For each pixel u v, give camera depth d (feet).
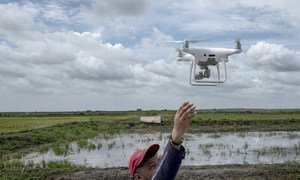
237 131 164.96
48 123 195.83
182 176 63.00
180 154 10.12
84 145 115.65
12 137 124.16
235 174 63.98
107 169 69.87
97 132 163.43
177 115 10.17
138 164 10.71
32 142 123.75
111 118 236.63
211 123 187.62
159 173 10.08
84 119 233.14
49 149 110.11
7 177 62.03
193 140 129.29
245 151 98.32
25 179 61.67
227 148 104.99
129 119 218.18
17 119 243.40
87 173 66.28
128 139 136.77
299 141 125.18
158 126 186.19
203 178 62.23
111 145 116.78
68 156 96.07
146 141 129.59
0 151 103.65
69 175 64.90
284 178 61.31
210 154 93.35
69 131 156.15
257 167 68.90
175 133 10.09
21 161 86.69
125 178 62.95
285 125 186.60
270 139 132.87
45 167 73.10
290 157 87.71
